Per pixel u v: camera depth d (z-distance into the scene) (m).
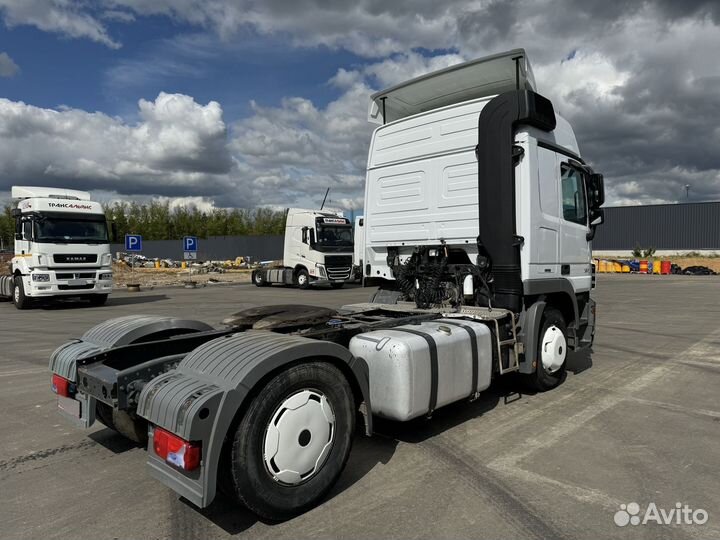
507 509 3.26
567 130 6.32
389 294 6.57
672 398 5.72
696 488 3.53
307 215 24.36
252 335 3.47
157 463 3.05
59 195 16.56
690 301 16.78
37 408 5.59
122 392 3.41
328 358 3.43
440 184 5.90
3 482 3.77
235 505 3.39
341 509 3.29
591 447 4.28
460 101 6.54
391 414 3.93
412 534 2.98
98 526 3.13
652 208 52.94
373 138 6.65
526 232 5.32
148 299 19.53
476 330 4.67
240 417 2.94
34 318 13.89
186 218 84.19
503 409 5.34
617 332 10.41
